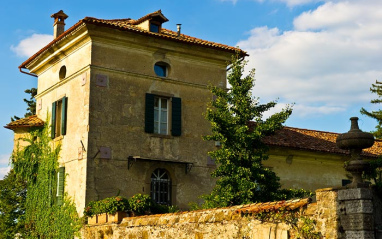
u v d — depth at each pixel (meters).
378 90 38.09
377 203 12.21
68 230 21.33
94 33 21.44
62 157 22.69
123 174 21.42
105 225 19.08
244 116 19.03
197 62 23.97
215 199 18.39
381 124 38.53
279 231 12.70
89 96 21.27
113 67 21.89
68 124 22.58
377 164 15.13
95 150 21.06
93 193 20.73
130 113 22.02
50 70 24.89
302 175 25.45
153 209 19.53
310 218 12.12
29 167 24.33
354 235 11.28
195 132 23.38
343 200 11.59
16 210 24.81
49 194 23.02
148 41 22.53
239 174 18.17
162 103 23.08
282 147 24.56
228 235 14.05
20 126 24.73
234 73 19.67
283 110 19.08
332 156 26.31
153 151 22.23
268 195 18.55
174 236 15.91
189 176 22.86
